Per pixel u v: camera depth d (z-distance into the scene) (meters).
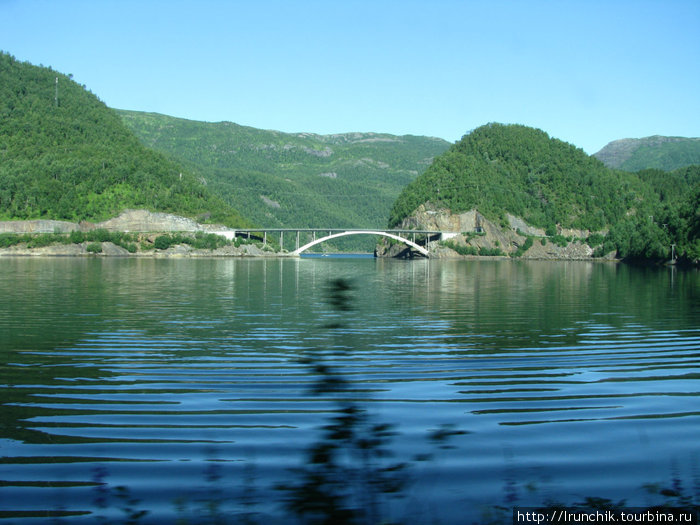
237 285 66.62
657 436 15.90
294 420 16.88
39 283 65.06
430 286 69.75
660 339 30.17
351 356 25.50
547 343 28.91
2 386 20.22
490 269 126.56
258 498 12.62
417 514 12.12
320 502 12.45
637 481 13.48
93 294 52.31
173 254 192.50
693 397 19.38
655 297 54.56
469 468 13.99
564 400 18.98
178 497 12.63
